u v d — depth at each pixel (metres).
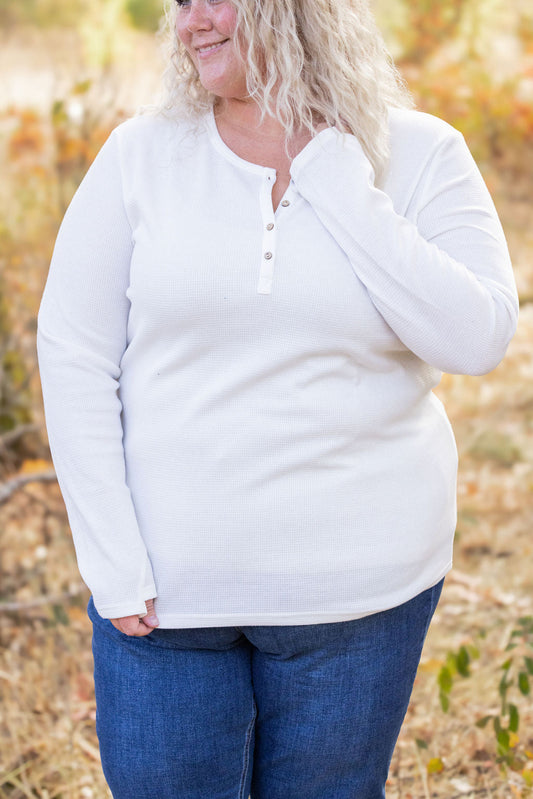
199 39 2.34
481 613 4.66
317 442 2.28
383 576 2.32
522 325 7.82
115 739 2.38
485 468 6.09
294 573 2.27
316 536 2.27
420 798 3.53
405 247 2.26
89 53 8.73
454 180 2.43
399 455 2.39
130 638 2.39
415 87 9.63
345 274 2.28
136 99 6.68
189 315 2.26
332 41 2.36
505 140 9.77
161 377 2.34
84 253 2.39
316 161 2.32
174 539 2.29
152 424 2.34
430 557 2.44
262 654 2.43
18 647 4.52
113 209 2.40
